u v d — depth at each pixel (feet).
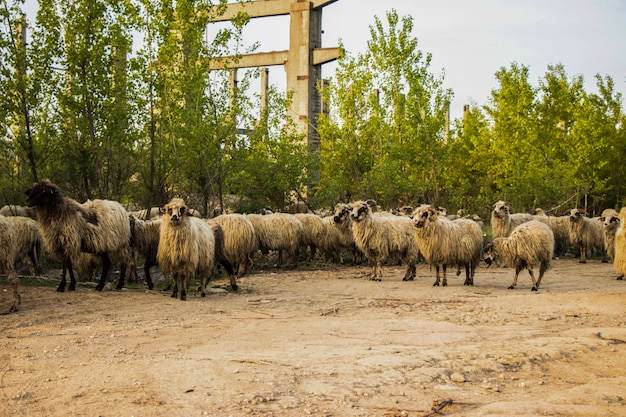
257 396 20.17
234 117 84.53
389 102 107.76
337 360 24.84
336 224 73.00
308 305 41.60
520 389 21.91
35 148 71.00
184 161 79.61
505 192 114.42
